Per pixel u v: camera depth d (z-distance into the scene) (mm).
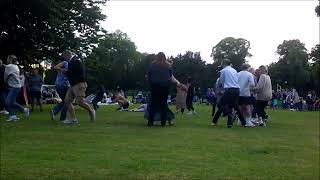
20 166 6855
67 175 6320
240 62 119062
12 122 14508
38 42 28703
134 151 8523
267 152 9062
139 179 6207
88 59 31625
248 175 6723
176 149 8938
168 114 14570
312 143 10906
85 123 14516
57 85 15375
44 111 22812
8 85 15453
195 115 22609
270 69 103188
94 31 32125
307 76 97250
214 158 8055
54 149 8539
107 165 7094
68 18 30375
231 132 12844
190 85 23328
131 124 14562
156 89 13977
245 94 15828
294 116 26203
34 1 26234
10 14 27156
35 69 22969
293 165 7691
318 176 6828
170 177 6367
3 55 28844
